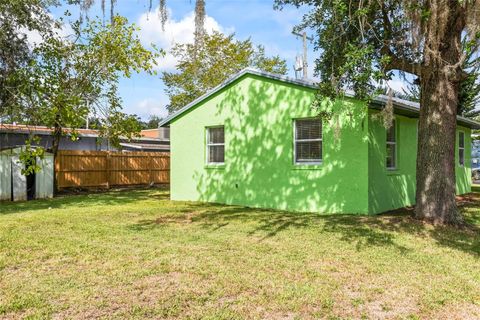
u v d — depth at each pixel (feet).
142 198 47.85
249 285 14.96
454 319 12.18
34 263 17.78
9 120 38.45
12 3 37.86
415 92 62.08
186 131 45.65
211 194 43.24
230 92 41.55
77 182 56.90
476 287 14.93
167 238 23.17
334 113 30.01
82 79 44.68
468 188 57.62
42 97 35.42
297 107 36.29
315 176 35.32
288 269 17.02
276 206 37.73
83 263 17.78
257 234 24.48
